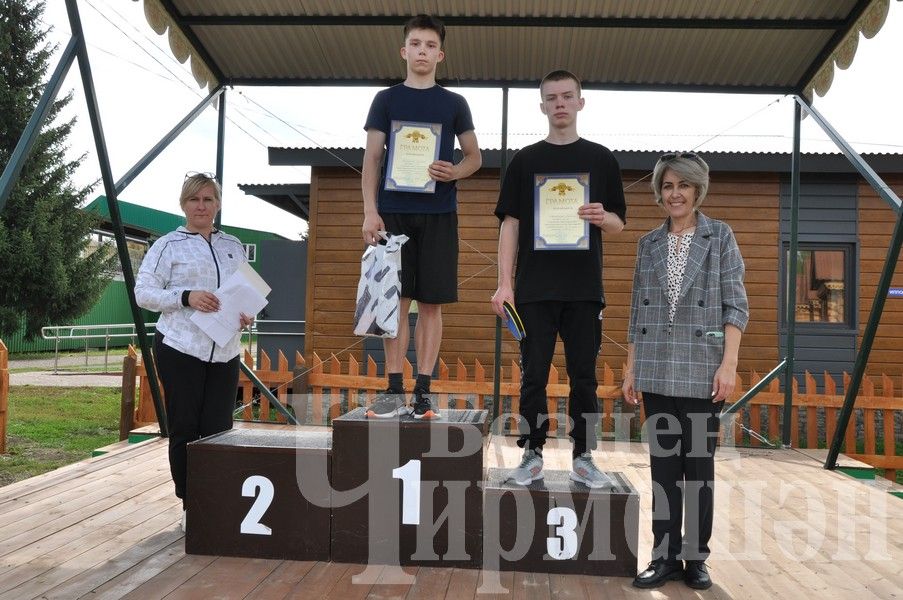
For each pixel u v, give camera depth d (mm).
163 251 3162
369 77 5586
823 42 4871
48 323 18297
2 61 17812
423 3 4688
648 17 4730
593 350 2959
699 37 4891
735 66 5211
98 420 8852
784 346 8234
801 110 5371
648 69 5324
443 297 3107
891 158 7672
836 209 8242
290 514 2863
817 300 8320
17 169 3260
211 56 5301
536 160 3051
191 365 3119
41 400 10336
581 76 5438
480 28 4891
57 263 17656
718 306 2674
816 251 8320
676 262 2770
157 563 2779
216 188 3260
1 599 2393
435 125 3156
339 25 4879
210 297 3057
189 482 2896
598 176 3002
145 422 6195
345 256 8461
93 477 4113
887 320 8219
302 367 6531
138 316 4867
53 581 2572
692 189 2758
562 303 2949
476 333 8266
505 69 5379
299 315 9242
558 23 4773
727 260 2699
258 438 3068
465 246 8297
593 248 2980
